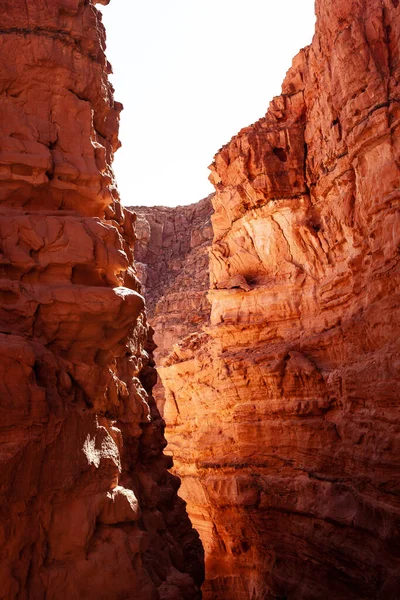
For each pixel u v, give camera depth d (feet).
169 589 28.30
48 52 29.09
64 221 26.99
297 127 62.80
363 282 48.06
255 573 57.98
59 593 23.32
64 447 24.29
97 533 25.85
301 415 54.70
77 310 25.67
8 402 21.53
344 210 51.13
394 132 43.57
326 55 54.80
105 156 33.14
